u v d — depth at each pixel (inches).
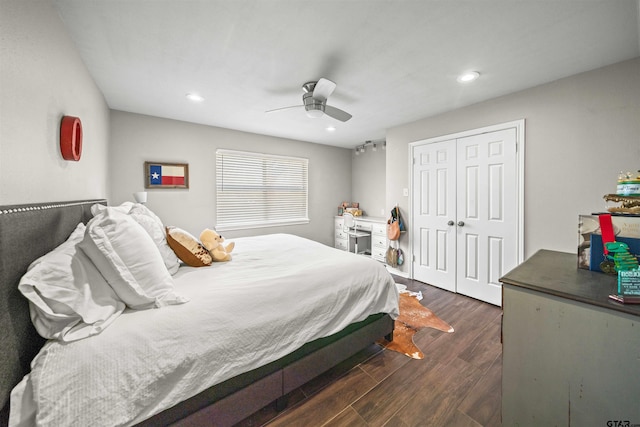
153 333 39.1
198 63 78.0
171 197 133.9
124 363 35.5
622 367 34.6
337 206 209.3
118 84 91.4
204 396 44.0
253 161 164.2
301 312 56.4
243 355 46.4
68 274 37.4
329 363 62.1
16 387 30.3
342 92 100.3
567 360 39.0
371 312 71.7
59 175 56.2
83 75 74.9
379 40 67.4
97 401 32.9
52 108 52.6
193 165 139.9
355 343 68.4
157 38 65.6
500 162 105.8
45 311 33.6
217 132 147.8
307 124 143.1
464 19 59.5
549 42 68.7
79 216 58.5
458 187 120.5
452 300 114.7
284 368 54.1
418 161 136.9
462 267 120.4
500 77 88.5
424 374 66.6
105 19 58.2
